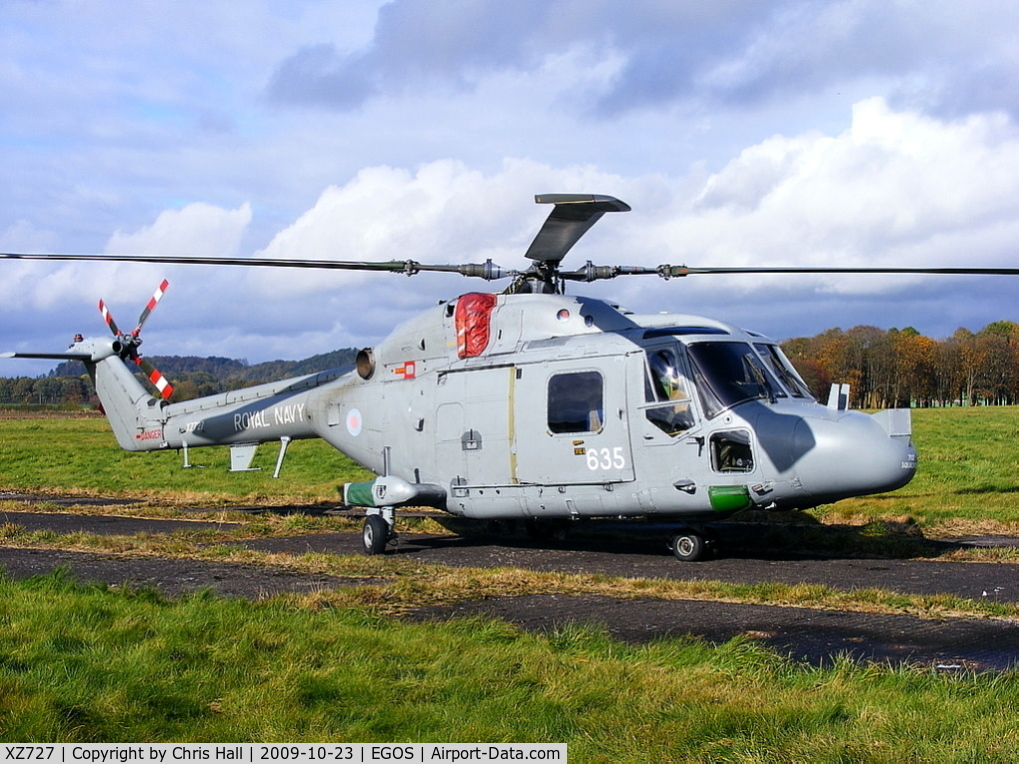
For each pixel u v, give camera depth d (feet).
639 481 40.98
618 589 33.24
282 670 21.71
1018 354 354.13
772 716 18.21
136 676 21.35
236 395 61.36
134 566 39.63
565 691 20.13
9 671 21.65
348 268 42.96
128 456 126.21
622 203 34.78
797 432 38.19
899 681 20.24
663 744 17.42
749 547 46.11
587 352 42.91
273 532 53.93
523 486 44.29
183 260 41.50
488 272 45.85
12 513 67.51
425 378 48.83
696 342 40.88
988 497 62.54
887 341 346.13
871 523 49.98
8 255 41.70
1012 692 19.07
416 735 18.13
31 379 582.35
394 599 31.45
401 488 45.47
